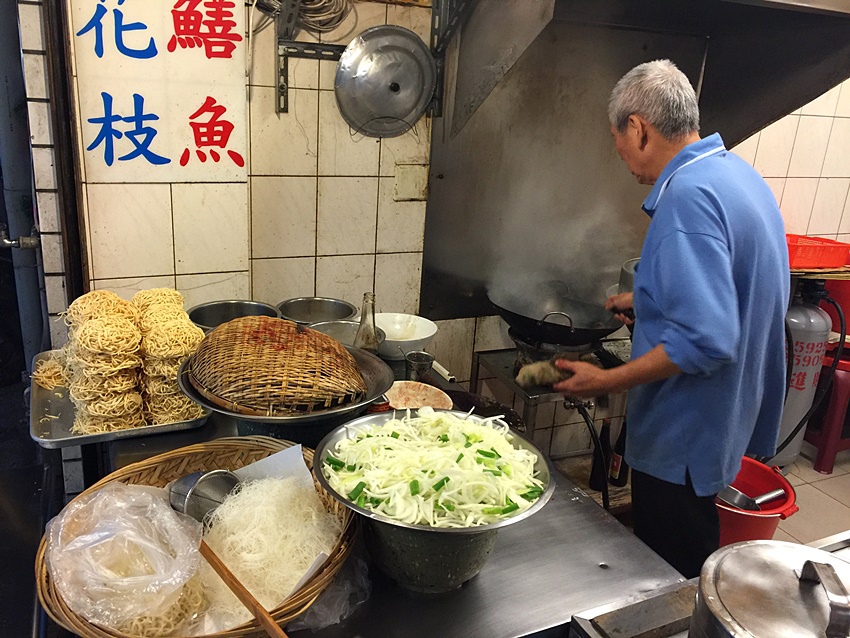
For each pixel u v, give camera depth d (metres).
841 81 2.25
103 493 1.01
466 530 0.89
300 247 2.25
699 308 1.43
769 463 3.10
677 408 1.65
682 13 2.37
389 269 2.42
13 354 3.42
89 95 1.72
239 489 1.10
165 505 0.99
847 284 3.17
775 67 2.43
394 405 1.57
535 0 1.80
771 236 1.59
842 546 1.09
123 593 0.85
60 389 1.70
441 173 2.41
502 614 1.02
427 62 2.16
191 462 1.23
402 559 0.97
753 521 2.10
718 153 1.59
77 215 1.82
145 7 1.70
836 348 3.02
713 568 0.80
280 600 0.93
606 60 2.55
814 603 0.74
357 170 2.25
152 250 1.91
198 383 1.31
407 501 0.95
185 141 1.85
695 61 2.69
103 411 1.45
